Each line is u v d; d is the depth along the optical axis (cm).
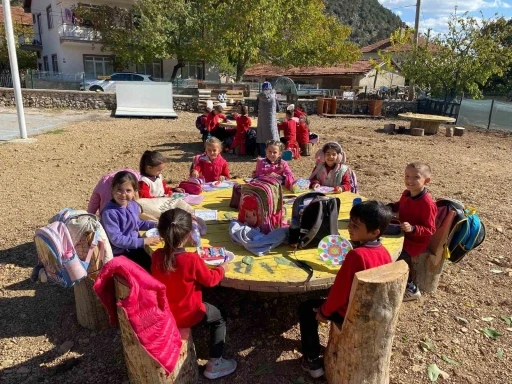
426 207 344
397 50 2439
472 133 1595
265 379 288
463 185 799
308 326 286
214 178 516
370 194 710
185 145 1146
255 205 337
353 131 1531
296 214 323
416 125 1529
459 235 365
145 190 394
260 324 352
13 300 379
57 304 374
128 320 235
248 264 291
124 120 1648
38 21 3253
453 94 2116
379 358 252
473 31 2019
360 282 230
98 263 311
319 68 4034
